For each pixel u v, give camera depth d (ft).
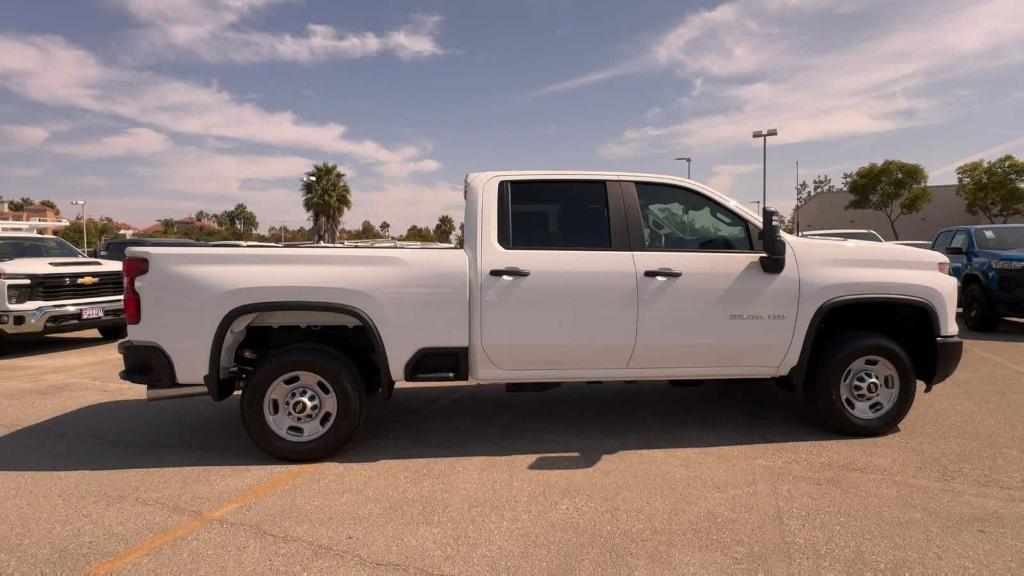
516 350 13.56
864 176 139.95
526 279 13.41
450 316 13.41
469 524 10.40
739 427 15.61
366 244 16.57
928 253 14.83
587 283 13.51
